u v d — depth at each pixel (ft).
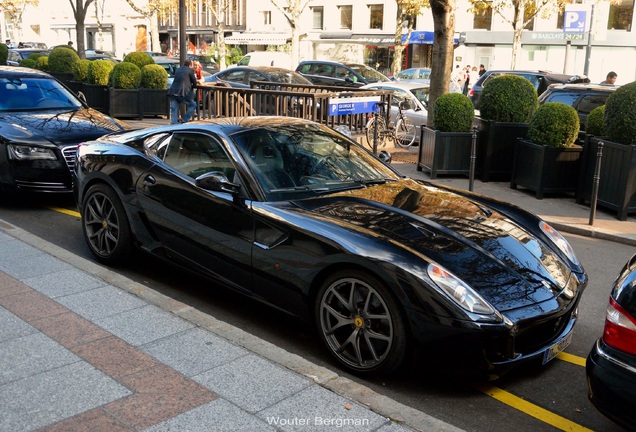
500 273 12.96
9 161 25.22
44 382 11.65
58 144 25.34
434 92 40.68
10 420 10.44
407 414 10.90
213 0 159.02
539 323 12.48
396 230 13.70
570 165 31.83
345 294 13.30
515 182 34.17
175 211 16.66
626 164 27.48
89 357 12.64
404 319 12.37
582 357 14.79
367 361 13.05
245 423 10.49
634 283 10.24
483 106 36.42
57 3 206.90
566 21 71.72
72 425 10.32
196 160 16.76
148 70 57.88
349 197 15.52
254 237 14.76
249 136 16.70
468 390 12.94
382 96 47.62
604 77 109.40
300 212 14.49
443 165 36.65
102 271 17.53
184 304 15.39
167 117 59.00
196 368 12.27
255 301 15.14
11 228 21.34
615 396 9.95
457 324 11.86
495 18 116.37
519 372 13.88
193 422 10.48
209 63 111.96
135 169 17.89
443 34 39.75
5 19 225.76
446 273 12.33
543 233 15.55
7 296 15.75
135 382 11.70
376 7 131.75
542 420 11.98
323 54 140.97
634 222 27.71
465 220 14.84
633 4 105.50
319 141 17.78
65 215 25.71
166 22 174.19
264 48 155.74
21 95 29.25
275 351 13.01
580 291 14.11
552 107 31.68
